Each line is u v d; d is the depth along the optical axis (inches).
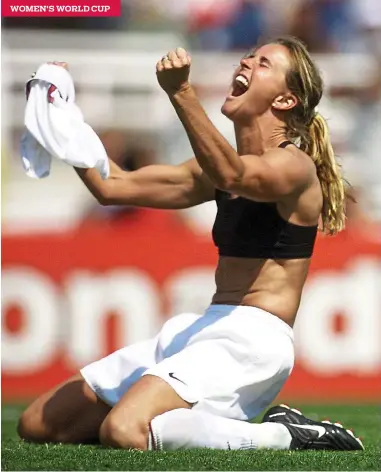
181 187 652.1
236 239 584.4
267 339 568.1
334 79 1392.7
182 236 1143.6
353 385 1135.0
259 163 534.6
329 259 1136.2
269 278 579.2
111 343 1129.4
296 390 1132.5
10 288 1118.4
